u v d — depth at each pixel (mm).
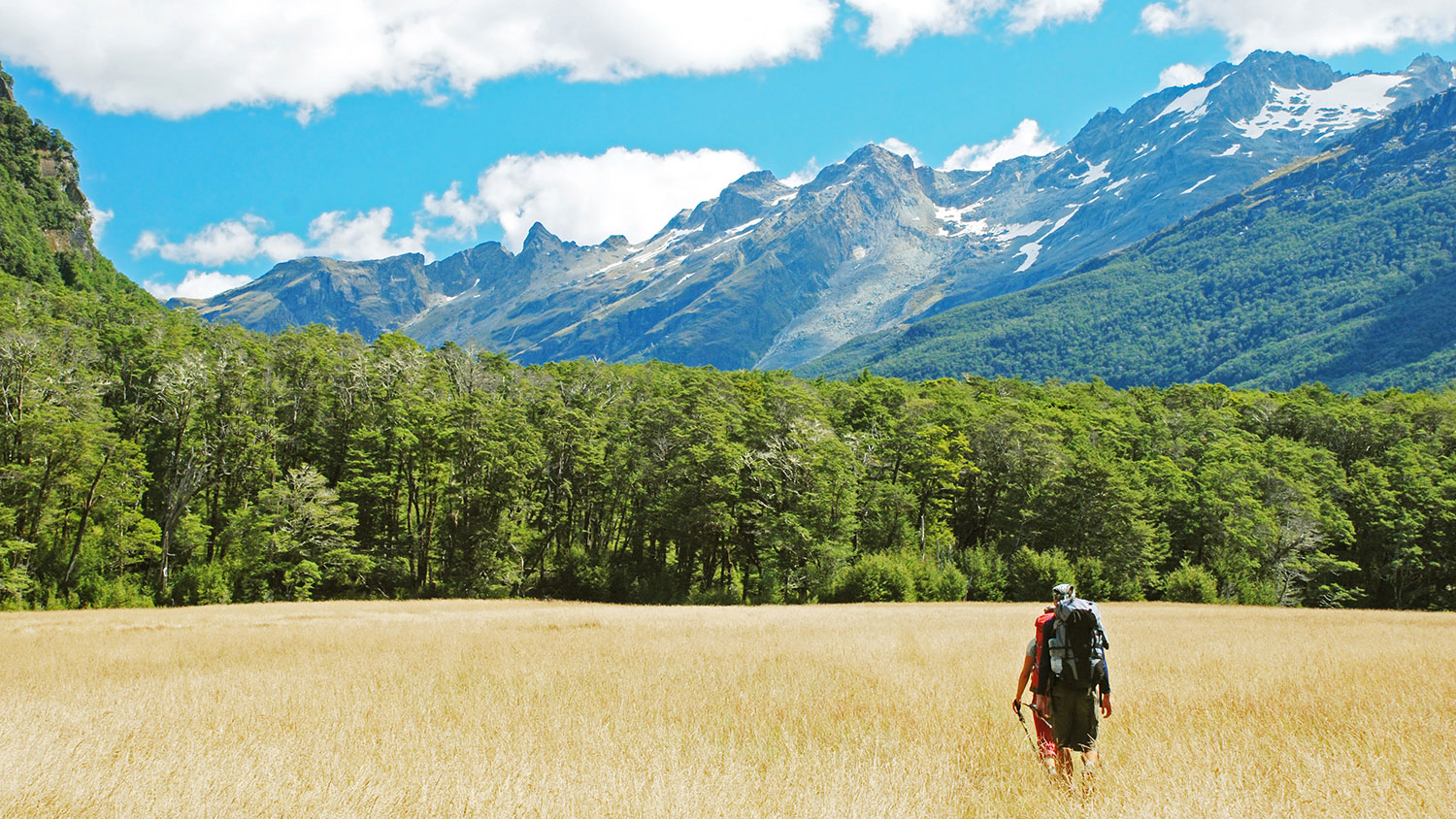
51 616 39344
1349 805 6578
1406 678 14180
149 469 69750
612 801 6730
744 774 7602
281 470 71188
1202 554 68312
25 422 53906
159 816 6562
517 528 69562
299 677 15453
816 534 61938
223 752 8734
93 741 9461
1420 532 72062
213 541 65938
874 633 25000
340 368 76500
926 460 67375
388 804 6703
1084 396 108625
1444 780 7254
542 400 80188
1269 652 19312
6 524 52281
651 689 13344
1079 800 6727
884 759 8211
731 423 73250
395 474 67562
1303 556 68688
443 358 91750
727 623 30953
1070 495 65688
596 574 66500
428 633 25984
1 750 8898
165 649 22234
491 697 12625
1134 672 15469
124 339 77312
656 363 122375
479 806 6590
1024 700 12234
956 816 6492
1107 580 61000
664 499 66750
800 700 12109
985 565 61000
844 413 88688
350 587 63406
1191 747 8500
